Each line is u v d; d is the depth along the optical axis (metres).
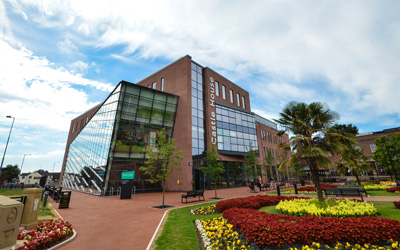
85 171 27.66
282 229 5.20
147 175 23.67
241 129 35.06
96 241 6.11
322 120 10.44
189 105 26.78
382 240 4.91
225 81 35.56
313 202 9.52
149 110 24.81
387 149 26.78
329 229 5.17
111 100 24.92
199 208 11.58
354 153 21.16
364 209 7.54
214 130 29.62
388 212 8.10
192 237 6.33
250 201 10.98
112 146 21.48
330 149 10.15
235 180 31.33
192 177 24.16
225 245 5.45
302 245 5.04
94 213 10.53
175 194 20.81
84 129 33.69
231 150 31.50
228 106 33.69
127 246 5.64
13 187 33.44
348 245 4.84
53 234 5.85
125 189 17.12
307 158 10.08
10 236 5.12
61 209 11.81
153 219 8.90
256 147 37.06
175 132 26.69
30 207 7.62
